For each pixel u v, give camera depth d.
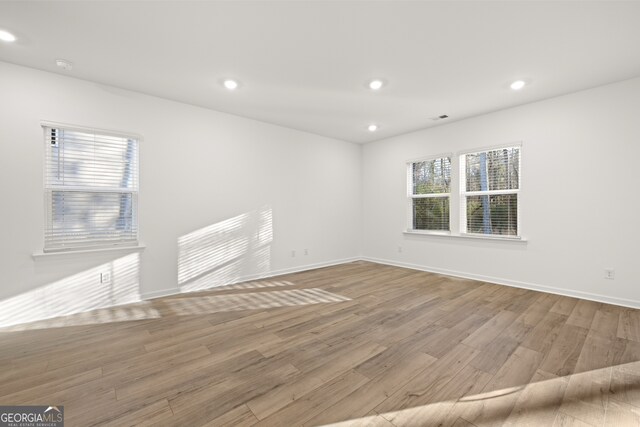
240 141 4.31
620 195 3.17
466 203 4.52
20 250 2.78
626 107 3.12
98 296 3.17
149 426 1.45
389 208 5.59
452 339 2.40
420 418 1.50
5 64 2.72
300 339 2.42
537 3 1.99
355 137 5.58
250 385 1.79
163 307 3.21
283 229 4.85
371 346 2.29
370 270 5.09
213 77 3.07
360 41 2.44
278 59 2.72
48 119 2.90
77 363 2.04
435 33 2.34
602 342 2.31
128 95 3.36
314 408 1.58
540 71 2.96
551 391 1.71
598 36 2.36
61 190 3.00
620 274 3.18
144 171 3.47
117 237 3.32
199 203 3.90
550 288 3.66
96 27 2.22
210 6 2.00
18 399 1.66
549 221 3.65
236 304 3.31
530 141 3.79
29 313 2.81
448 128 4.66
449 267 4.71
